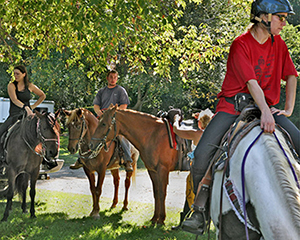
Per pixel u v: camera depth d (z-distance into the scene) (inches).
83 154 299.3
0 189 347.6
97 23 247.1
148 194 414.3
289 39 877.8
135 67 392.8
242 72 116.0
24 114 291.1
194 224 122.6
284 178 95.0
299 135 117.7
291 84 127.1
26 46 395.5
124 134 269.4
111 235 247.3
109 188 452.8
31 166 294.7
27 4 285.9
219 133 121.9
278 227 90.5
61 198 387.5
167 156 265.7
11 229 260.4
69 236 245.1
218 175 114.3
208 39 397.4
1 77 952.3
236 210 102.4
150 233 252.5
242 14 531.5
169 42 391.5
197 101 1137.4
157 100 1100.5
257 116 116.6
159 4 258.4
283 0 117.4
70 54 421.7
